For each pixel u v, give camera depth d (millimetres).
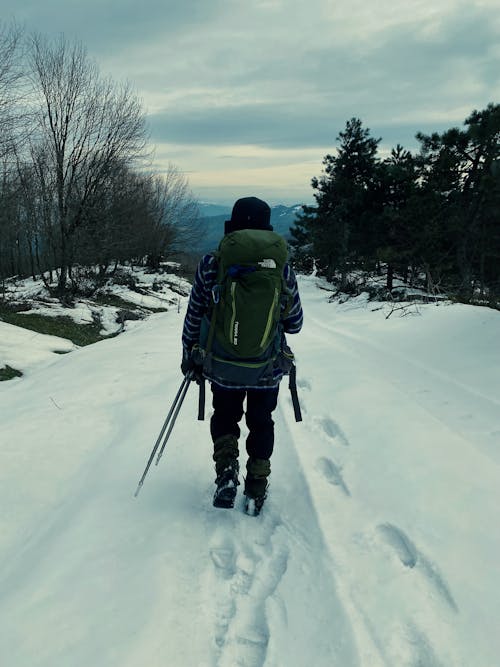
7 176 15836
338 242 29781
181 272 40062
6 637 1633
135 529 2305
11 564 2137
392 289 19875
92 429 3996
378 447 3225
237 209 2514
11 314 13406
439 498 2533
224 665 1556
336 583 1923
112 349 8039
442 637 1650
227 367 2338
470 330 7062
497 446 3434
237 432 2602
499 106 19781
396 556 2119
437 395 4703
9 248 21734
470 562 2031
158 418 4020
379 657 1566
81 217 18156
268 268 2264
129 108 18172
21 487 2914
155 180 39312
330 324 11734
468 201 22266
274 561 2113
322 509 2508
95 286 19984
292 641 1646
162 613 1746
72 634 1642
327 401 4305
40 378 6727
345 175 27547
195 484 2822
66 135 17219
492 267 24203
